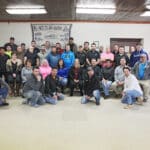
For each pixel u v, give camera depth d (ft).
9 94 25.88
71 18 32.40
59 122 17.63
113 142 14.25
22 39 33.65
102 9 26.55
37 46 33.60
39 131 15.90
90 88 22.88
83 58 28.89
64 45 33.81
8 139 14.65
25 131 15.90
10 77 25.77
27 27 33.58
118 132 15.81
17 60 26.68
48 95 23.18
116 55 28.91
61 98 24.26
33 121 17.84
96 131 15.93
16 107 21.58
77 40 34.01
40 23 33.55
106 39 34.30
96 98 22.52
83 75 25.25
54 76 23.65
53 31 33.68
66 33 33.81
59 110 20.68
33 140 14.48
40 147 13.53
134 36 34.55
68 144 13.93
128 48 34.94
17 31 33.55
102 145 13.83
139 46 28.86
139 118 18.70
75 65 26.03
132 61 29.09
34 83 22.31
